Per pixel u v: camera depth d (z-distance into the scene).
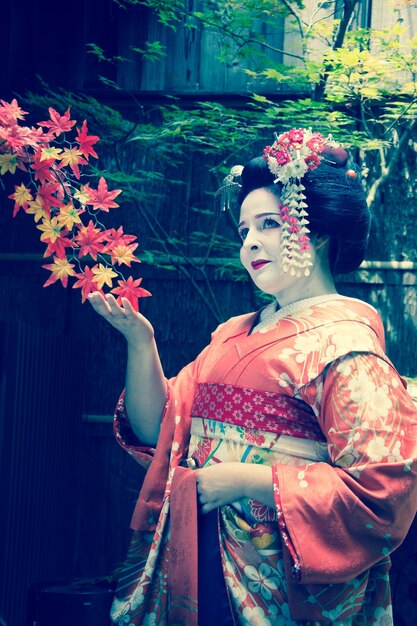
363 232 2.21
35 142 2.14
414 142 4.29
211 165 4.43
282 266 2.14
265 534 2.02
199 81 4.49
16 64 4.53
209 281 4.38
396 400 2.00
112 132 4.26
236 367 2.11
